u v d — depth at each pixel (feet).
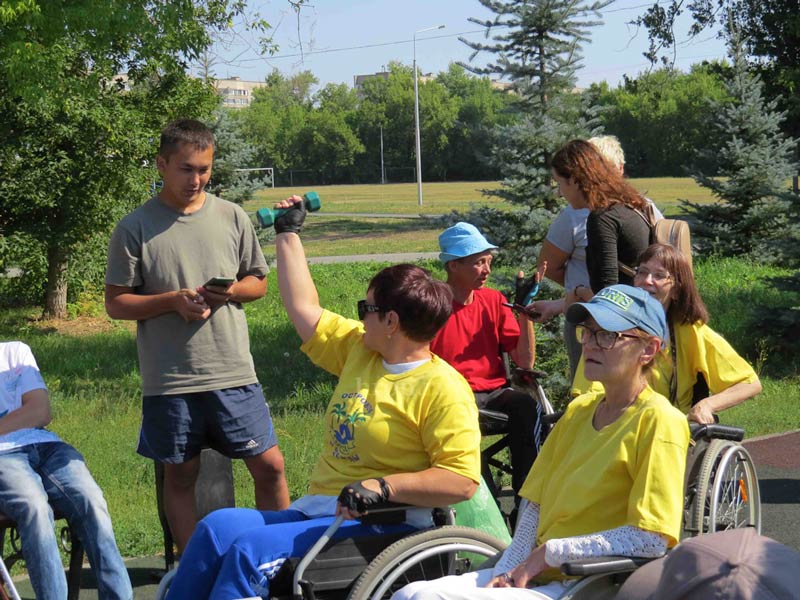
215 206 15.87
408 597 10.30
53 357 44.68
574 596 10.23
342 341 13.29
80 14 39.83
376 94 384.88
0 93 49.37
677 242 16.06
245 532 11.50
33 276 55.93
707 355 14.10
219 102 57.36
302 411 31.55
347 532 11.64
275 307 58.90
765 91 70.08
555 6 31.09
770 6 64.28
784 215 63.62
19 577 17.11
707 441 12.67
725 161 65.77
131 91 55.47
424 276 12.33
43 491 13.56
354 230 129.80
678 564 7.17
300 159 377.71
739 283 56.59
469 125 33.22
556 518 10.85
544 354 29.32
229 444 15.66
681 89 261.44
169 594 11.66
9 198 51.62
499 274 32.45
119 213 54.60
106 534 13.85
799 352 37.24
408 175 373.81
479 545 11.57
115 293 15.35
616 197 16.28
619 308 10.66
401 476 11.39
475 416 12.04
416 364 12.32
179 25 45.98
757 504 13.53
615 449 10.55
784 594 6.81
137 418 30.55
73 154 52.60
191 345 15.29
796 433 25.86
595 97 33.45
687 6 58.34
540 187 31.55
